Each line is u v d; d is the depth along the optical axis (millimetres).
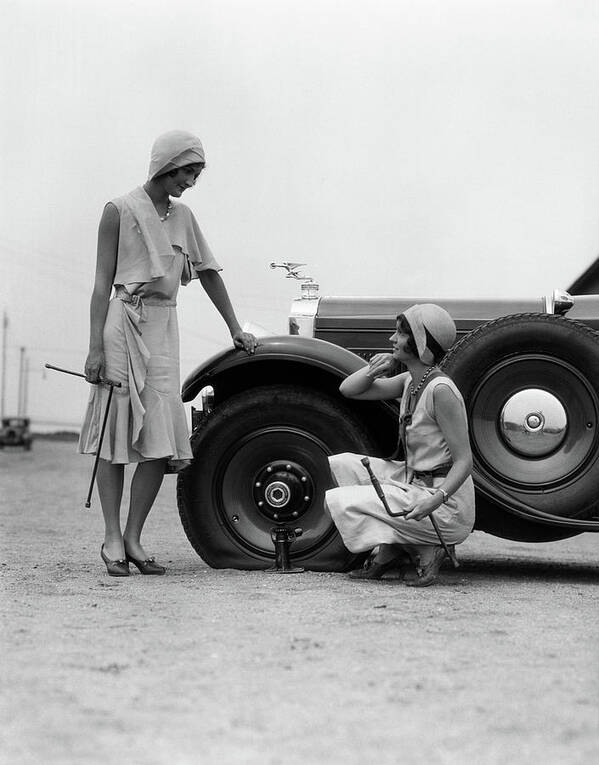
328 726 2836
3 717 2910
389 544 5207
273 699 3080
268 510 5656
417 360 5258
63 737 2742
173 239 5680
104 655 3611
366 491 5219
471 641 3877
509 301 6402
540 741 2730
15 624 4137
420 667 3467
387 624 4168
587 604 4797
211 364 5660
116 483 5633
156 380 5582
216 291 5891
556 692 3180
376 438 5742
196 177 5660
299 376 5836
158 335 5621
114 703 3037
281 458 5672
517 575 6066
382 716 2924
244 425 5660
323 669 3428
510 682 3289
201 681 3277
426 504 4996
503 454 5711
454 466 5082
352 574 5391
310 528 5652
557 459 5688
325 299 6582
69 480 18500
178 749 2654
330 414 5617
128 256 5613
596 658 3625
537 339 5660
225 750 2646
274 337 5707
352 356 5629
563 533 5734
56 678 3309
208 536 5691
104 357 5559
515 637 3961
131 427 5566
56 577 5512
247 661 3535
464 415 5121
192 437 5723
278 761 2572
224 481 5699
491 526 5770
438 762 2570
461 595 4961
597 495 5641
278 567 5559
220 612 4395
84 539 8070
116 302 5574
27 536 8305
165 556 6727
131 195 5645
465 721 2887
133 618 4262
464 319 6359
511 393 5719
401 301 6473
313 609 4469
